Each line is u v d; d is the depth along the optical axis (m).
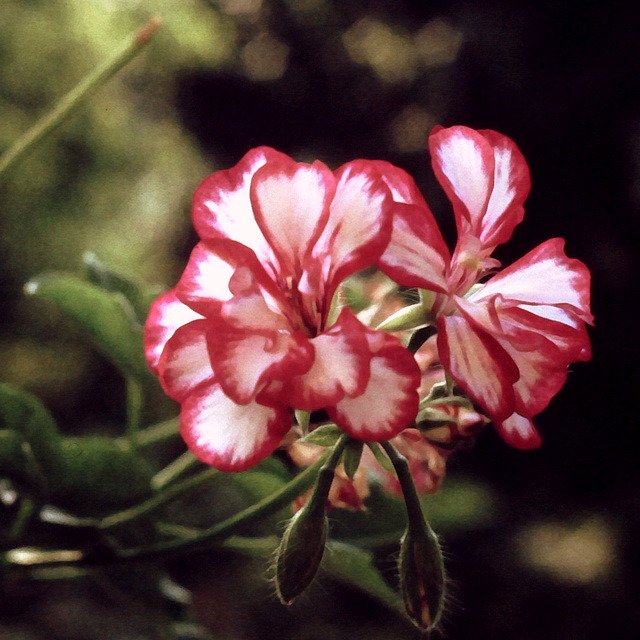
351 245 0.40
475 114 1.91
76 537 0.44
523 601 1.55
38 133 0.47
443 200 1.80
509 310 0.40
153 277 1.66
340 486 0.44
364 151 2.38
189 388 0.40
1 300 1.40
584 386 1.75
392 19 2.34
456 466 0.51
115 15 1.29
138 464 0.45
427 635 0.41
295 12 2.53
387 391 0.39
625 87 1.77
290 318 0.40
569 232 1.79
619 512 1.66
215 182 0.41
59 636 1.19
